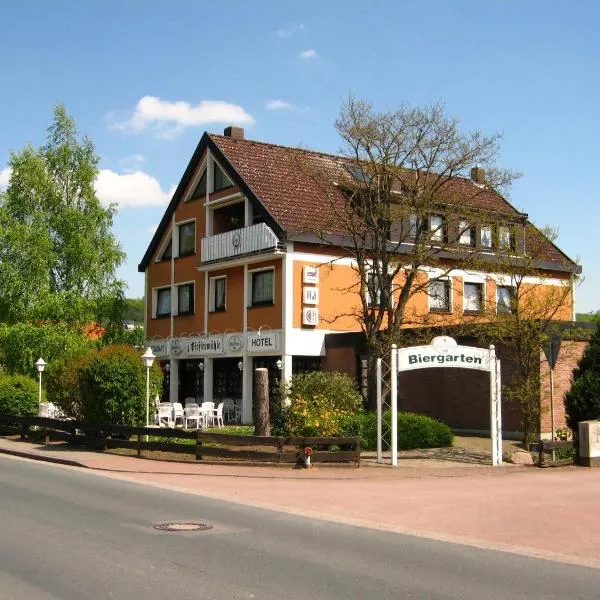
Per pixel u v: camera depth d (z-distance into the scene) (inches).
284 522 433.7
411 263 913.5
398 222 1048.2
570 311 1186.6
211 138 1299.2
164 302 1443.2
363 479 631.8
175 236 1408.7
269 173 1254.9
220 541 370.9
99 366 847.7
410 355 710.5
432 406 1052.5
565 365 917.2
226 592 277.6
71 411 925.8
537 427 881.5
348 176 1044.5
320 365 1165.1
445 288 1226.0
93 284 1512.1
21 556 327.9
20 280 1416.1
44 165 1513.3
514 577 315.6
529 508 485.4
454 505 496.1
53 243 1497.3
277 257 1145.4
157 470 673.0
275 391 864.3
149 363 836.6
